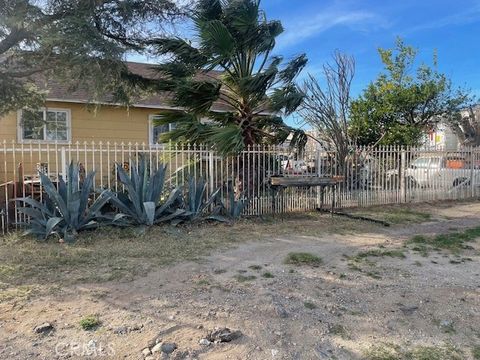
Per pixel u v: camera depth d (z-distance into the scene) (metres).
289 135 10.98
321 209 10.67
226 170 9.59
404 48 20.38
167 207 8.44
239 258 6.13
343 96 14.30
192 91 9.59
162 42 9.76
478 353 3.47
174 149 9.56
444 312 4.29
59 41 7.48
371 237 7.72
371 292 4.82
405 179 12.30
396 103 19.34
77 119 13.95
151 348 3.45
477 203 12.38
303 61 10.52
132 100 11.39
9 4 7.56
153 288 4.83
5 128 12.81
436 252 6.64
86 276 5.20
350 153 11.61
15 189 8.94
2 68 9.56
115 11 8.74
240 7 9.66
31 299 4.44
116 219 7.55
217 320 4.00
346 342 3.65
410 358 3.38
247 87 9.67
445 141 25.94
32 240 6.94
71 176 7.38
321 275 5.42
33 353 3.35
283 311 4.20
